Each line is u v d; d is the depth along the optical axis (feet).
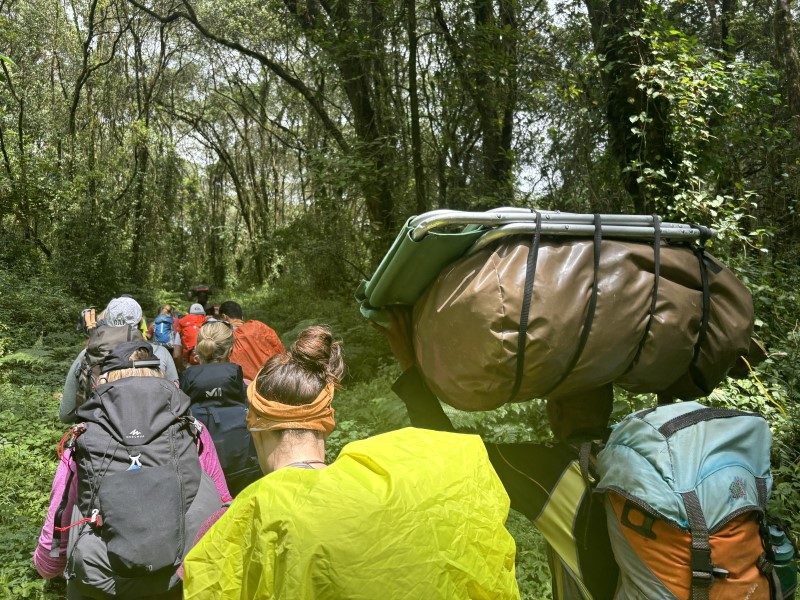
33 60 98.53
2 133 71.77
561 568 7.66
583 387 7.13
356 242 52.29
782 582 6.66
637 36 24.29
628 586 6.51
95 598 8.99
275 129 145.38
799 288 22.15
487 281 6.72
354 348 39.50
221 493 10.40
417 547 4.57
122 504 8.84
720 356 7.52
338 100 77.15
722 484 6.19
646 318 6.98
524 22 43.93
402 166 41.11
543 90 38.68
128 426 9.30
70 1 99.50
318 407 5.90
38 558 9.51
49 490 20.86
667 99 24.14
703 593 6.03
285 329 56.80
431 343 7.13
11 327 46.83
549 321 6.62
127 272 83.87
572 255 6.88
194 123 139.95
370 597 4.39
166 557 8.84
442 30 40.37
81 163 80.64
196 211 156.46
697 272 7.36
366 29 42.11
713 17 52.31
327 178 41.65
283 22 57.62
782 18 39.40
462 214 6.73
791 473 15.23
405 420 23.47
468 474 5.10
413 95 39.29
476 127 44.60
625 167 25.52
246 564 4.62
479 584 4.76
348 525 4.51
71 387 12.89
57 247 72.74
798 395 17.98
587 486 7.16
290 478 4.86
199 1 102.73
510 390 6.82
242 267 154.81
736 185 24.72
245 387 14.67
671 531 6.15
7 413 26.61
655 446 6.47
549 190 34.65
